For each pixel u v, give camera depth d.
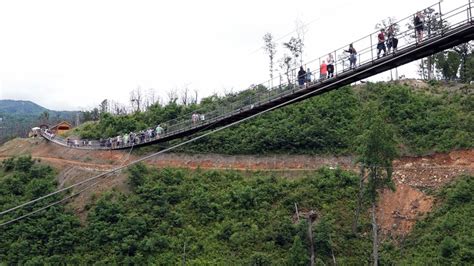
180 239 53.06
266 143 65.69
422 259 46.44
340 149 63.59
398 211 54.12
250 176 62.62
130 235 53.59
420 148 60.19
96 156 72.31
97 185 64.69
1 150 92.06
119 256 51.69
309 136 64.94
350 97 72.19
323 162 62.62
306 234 50.59
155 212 56.47
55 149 82.56
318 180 58.94
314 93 33.25
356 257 49.56
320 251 49.84
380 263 48.34
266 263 48.53
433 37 26.61
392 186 50.00
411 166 58.75
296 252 48.03
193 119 54.59
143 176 62.81
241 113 39.16
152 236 53.38
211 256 50.72
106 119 86.25
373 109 60.78
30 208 60.38
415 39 27.95
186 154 67.56
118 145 69.75
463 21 25.48
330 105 70.56
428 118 64.50
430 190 54.91
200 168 65.00
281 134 65.88
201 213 56.34
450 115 63.84
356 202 55.16
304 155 63.94
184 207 57.56
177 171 63.22
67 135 88.94
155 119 80.44
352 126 66.00
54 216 58.59
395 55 28.36
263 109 37.62
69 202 62.47
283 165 63.38
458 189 52.16
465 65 80.62
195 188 60.38
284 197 57.22
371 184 50.12
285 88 39.28
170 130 63.84
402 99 69.38
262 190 58.38
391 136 50.88
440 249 45.72
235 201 57.25
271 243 51.09
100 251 53.09
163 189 59.69
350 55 30.83
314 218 51.94
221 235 52.97
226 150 66.75
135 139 66.12
